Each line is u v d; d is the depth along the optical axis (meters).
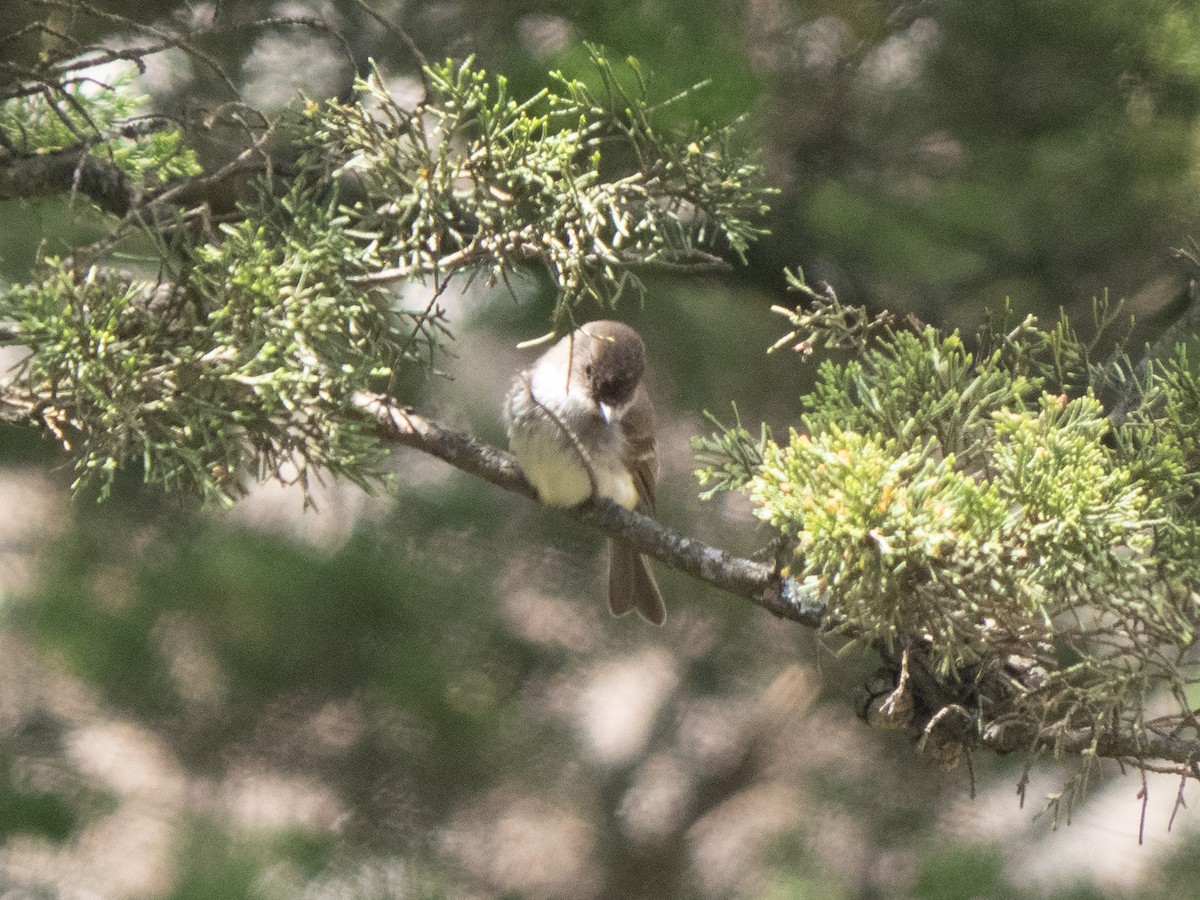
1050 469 4.97
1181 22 10.02
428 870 12.62
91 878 11.54
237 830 11.78
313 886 11.82
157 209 6.55
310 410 5.94
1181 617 5.06
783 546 5.67
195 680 12.30
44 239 5.97
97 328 5.66
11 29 8.27
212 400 5.86
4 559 12.02
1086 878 11.95
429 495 12.98
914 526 4.86
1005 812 13.05
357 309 5.93
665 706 14.32
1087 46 10.16
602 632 13.55
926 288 11.40
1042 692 5.39
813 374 12.57
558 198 5.92
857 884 12.82
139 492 12.32
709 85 8.34
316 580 11.93
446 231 6.21
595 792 14.14
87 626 11.53
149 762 12.50
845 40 11.00
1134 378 6.04
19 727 12.19
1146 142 10.47
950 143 11.38
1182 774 5.15
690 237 6.16
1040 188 10.94
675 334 12.63
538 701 13.38
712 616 13.73
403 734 12.68
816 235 11.31
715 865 14.03
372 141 6.06
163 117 6.77
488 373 12.70
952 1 10.37
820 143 11.32
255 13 10.63
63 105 7.25
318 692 12.39
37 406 5.74
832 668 13.23
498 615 12.86
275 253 5.92
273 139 7.77
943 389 5.65
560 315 5.83
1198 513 5.62
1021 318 10.98
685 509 12.84
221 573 11.74
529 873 13.47
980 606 4.89
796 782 13.88
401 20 10.50
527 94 8.72
